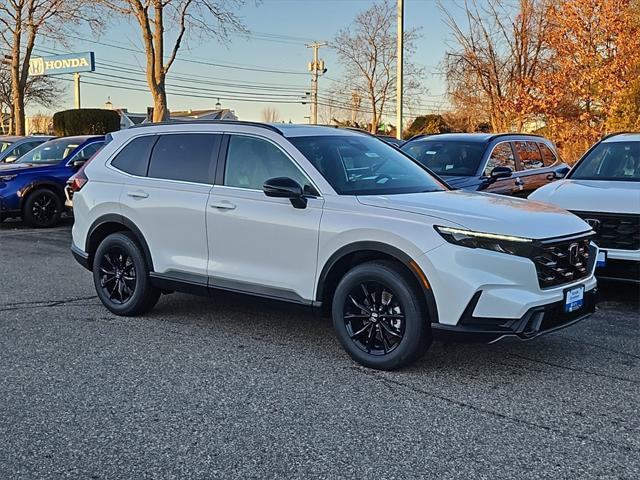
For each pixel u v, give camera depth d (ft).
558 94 62.23
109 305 20.85
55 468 11.12
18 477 10.84
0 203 39.75
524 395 14.23
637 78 58.49
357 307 15.99
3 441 12.09
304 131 18.47
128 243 20.12
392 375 15.40
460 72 79.41
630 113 57.93
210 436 12.28
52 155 43.29
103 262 20.95
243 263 17.69
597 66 59.31
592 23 59.88
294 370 15.78
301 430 12.53
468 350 17.20
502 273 14.24
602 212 20.99
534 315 14.35
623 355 16.87
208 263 18.40
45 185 41.01
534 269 14.38
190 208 18.53
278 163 17.47
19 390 14.49
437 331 14.62
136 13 67.41
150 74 68.49
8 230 40.37
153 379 15.17
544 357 16.69
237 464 11.25
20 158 44.78
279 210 16.89
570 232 15.39
